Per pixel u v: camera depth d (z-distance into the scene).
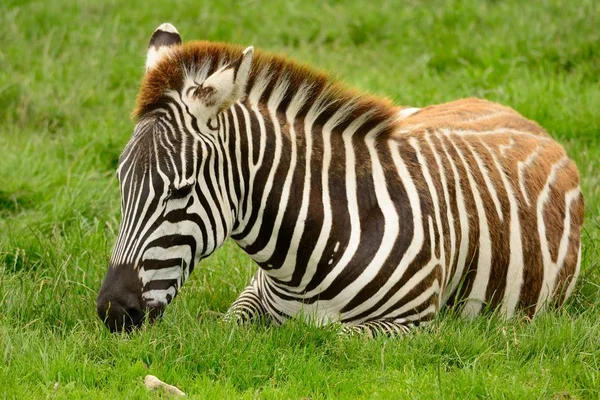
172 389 8.23
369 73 17.61
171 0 20.80
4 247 11.59
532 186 10.53
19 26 19.14
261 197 9.10
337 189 9.23
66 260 11.09
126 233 8.59
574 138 15.07
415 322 9.38
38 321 9.62
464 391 8.38
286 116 9.30
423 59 18.16
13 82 16.69
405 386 8.41
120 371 8.59
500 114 11.45
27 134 15.65
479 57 17.88
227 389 8.34
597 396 8.47
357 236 9.15
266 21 20.06
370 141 9.58
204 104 8.62
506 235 10.05
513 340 9.32
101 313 8.66
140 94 8.81
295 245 9.16
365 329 9.21
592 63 17.14
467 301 10.01
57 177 14.03
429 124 10.45
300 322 9.27
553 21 18.48
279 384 8.60
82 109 16.53
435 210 9.45
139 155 8.55
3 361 8.73
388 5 20.41
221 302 10.66
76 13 19.89
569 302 10.91
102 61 18.14
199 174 8.63
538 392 8.42
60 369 8.59
